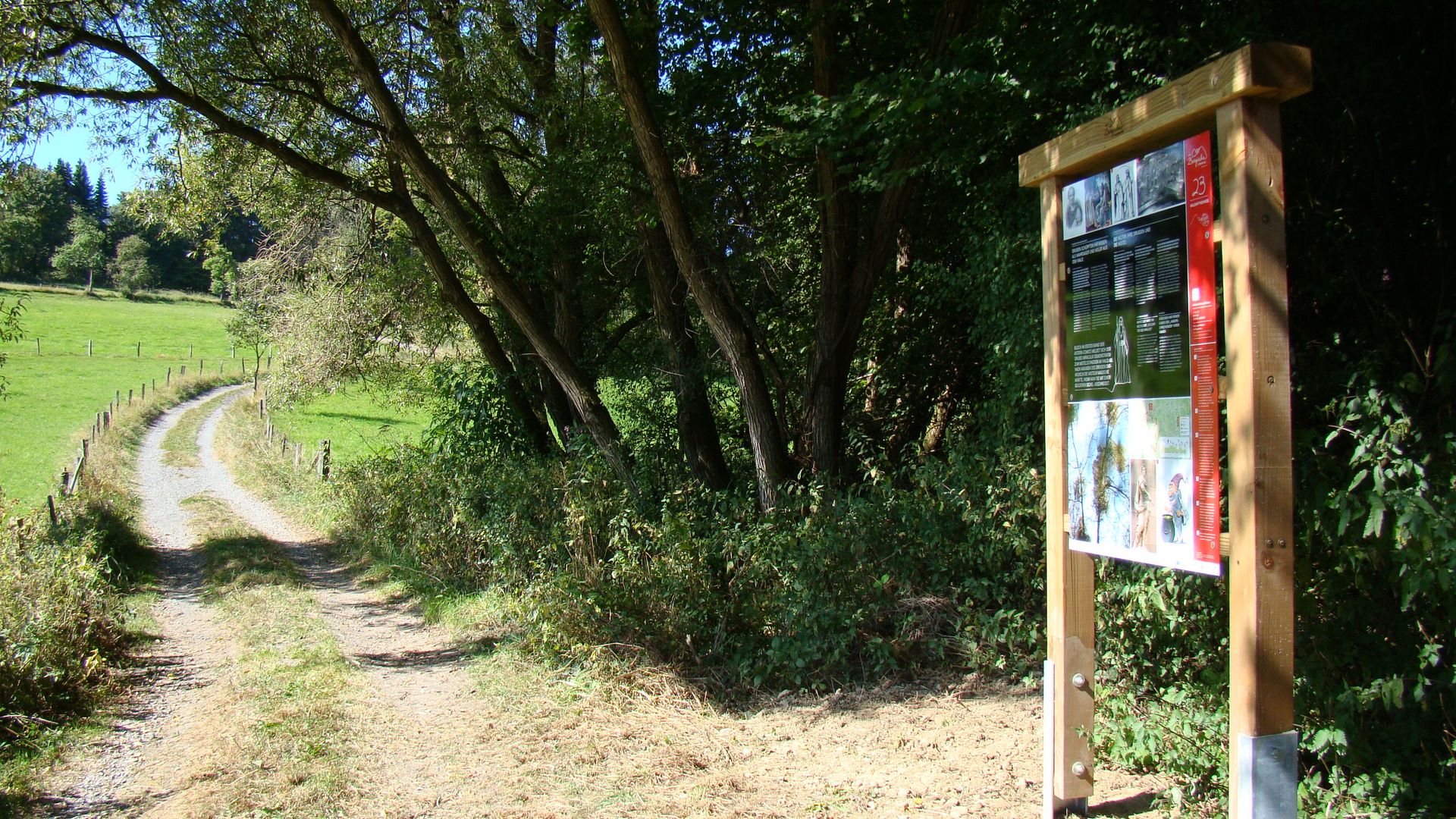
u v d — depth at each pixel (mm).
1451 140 4723
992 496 6535
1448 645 3674
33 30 10578
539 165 13180
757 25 10188
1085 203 3750
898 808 4445
